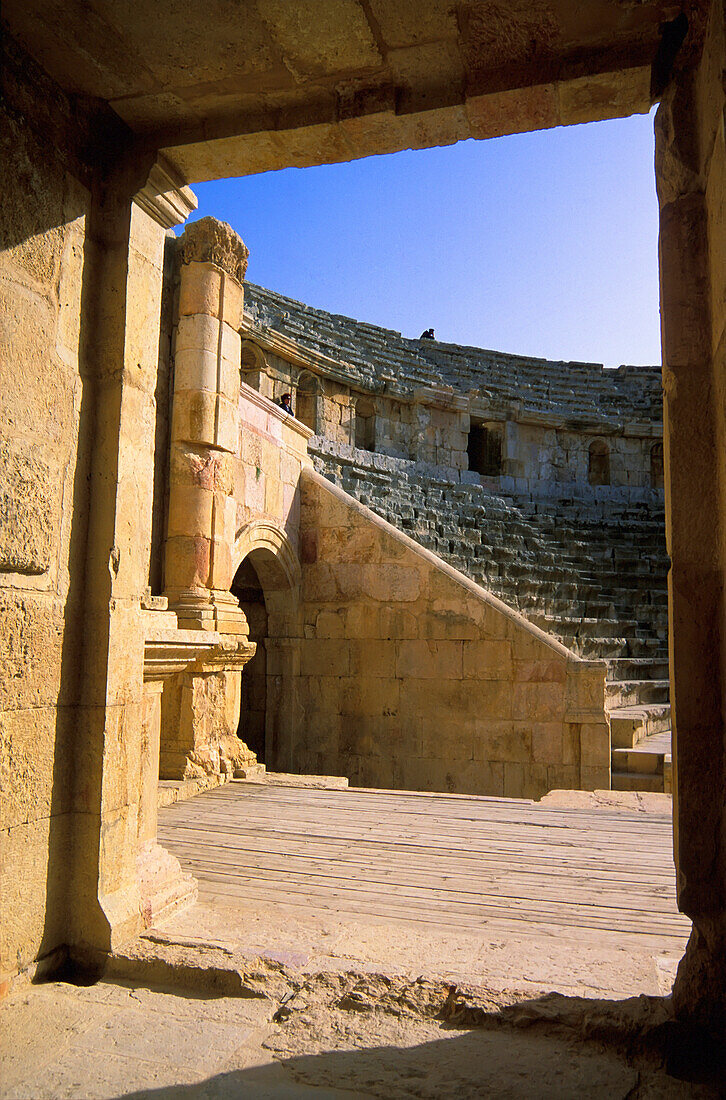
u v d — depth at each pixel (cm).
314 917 410
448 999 305
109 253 376
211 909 417
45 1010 299
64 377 347
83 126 363
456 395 2142
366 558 1136
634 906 437
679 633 289
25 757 320
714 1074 261
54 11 297
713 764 282
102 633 354
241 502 990
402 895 452
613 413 2503
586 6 288
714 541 288
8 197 312
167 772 802
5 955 309
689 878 281
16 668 315
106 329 371
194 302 876
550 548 1855
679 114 304
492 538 1755
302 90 342
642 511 2253
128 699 369
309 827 630
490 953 360
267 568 1127
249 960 336
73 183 356
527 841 588
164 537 872
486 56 317
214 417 871
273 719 1139
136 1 289
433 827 632
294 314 2112
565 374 2753
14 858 314
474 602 1066
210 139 363
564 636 1368
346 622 1136
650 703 1318
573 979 330
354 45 311
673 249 305
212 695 856
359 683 1116
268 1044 278
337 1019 295
